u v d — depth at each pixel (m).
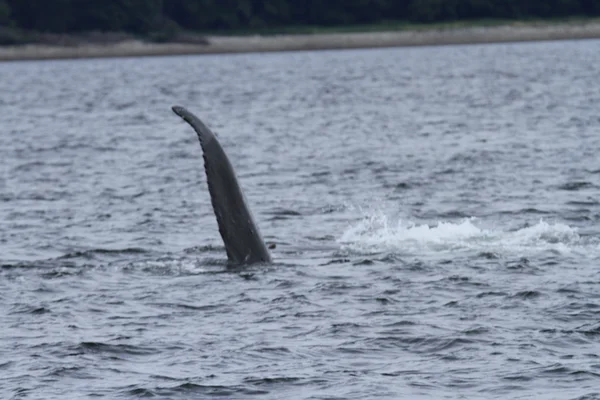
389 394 54.03
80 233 98.62
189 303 71.12
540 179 123.56
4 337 64.50
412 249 84.19
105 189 128.00
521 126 189.50
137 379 56.75
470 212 104.56
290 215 105.19
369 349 61.06
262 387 55.22
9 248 92.12
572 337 62.25
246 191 122.31
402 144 167.75
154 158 161.75
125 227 101.19
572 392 53.62
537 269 77.31
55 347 62.19
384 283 74.69
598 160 138.50
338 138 182.00
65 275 79.81
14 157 168.12
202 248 88.12
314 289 73.38
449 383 55.41
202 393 54.59
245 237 80.00
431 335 63.22
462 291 72.44
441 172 132.75
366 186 123.81
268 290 73.44
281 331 64.69
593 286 72.75
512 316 66.62
